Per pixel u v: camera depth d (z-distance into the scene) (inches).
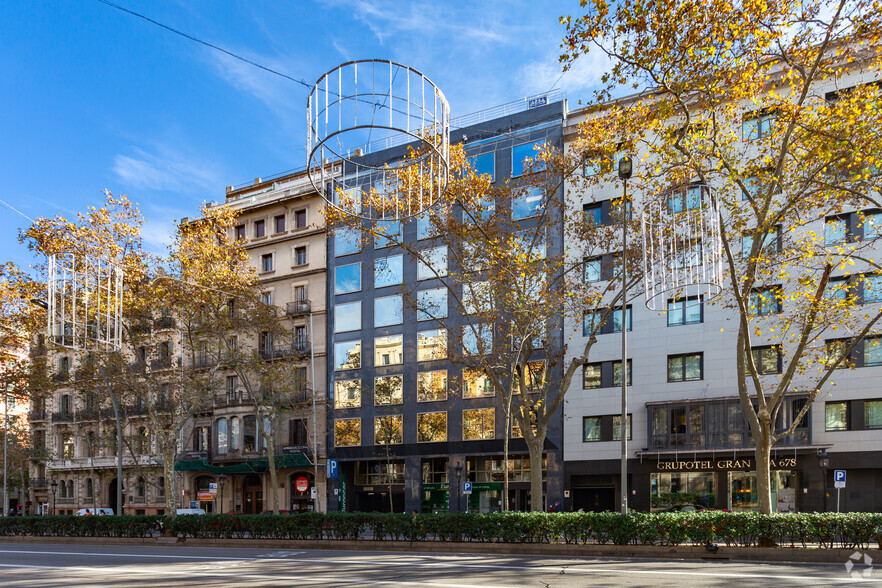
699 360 1360.7
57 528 1282.0
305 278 1900.8
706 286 1296.8
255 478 1929.1
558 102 1578.5
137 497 2086.6
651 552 725.3
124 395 1625.2
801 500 1240.2
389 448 1665.8
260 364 1461.6
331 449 1748.3
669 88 686.5
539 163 1055.6
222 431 1907.0
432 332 1649.9
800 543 708.0
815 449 1206.3
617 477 1432.1
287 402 1743.4
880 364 1189.1
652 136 1283.2
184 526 1129.4
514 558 738.8
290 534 1003.9
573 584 522.9
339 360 1788.9
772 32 650.8
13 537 1314.0
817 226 1213.7
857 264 1189.1
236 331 1595.7
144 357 1478.8
